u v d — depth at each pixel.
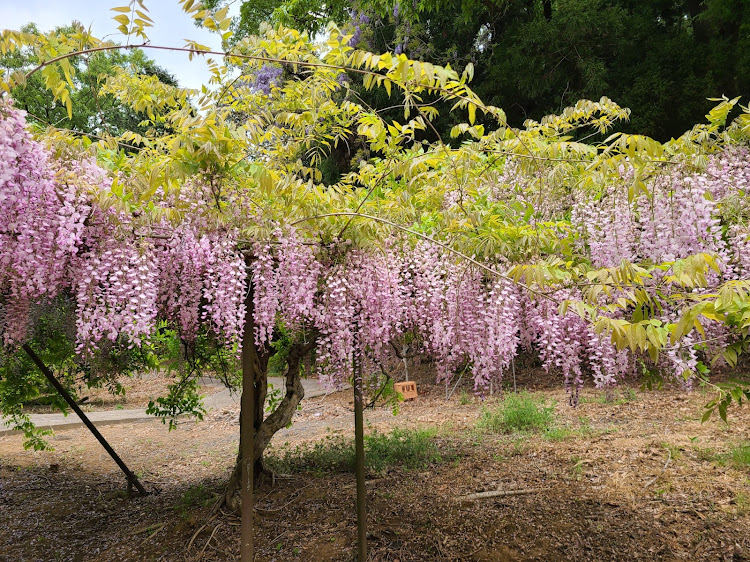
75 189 2.33
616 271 2.07
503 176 3.90
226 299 2.62
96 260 2.34
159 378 13.93
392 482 5.05
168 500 5.45
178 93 2.64
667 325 2.08
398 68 2.00
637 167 2.84
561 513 3.97
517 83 10.01
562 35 9.50
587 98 9.30
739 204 3.15
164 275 2.83
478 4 10.78
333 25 2.14
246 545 3.13
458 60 11.39
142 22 1.92
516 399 7.05
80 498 5.72
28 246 2.17
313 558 3.77
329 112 3.12
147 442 8.66
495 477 4.86
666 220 2.88
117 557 4.14
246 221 2.70
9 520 5.07
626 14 9.94
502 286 2.90
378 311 3.25
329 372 3.34
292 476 5.42
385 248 3.48
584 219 3.46
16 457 7.70
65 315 3.15
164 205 2.58
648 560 3.26
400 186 3.63
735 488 3.88
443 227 3.46
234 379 6.29
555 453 5.27
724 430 5.23
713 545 3.27
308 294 2.97
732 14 8.52
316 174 2.93
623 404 6.78
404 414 8.56
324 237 3.08
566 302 2.06
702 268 1.99
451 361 3.61
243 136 2.38
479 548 3.65
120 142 2.60
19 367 4.97
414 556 3.66
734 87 8.71
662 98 8.53
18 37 1.92
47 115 14.34
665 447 4.94
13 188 1.97
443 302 3.41
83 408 11.68
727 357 2.46
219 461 7.12
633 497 4.05
